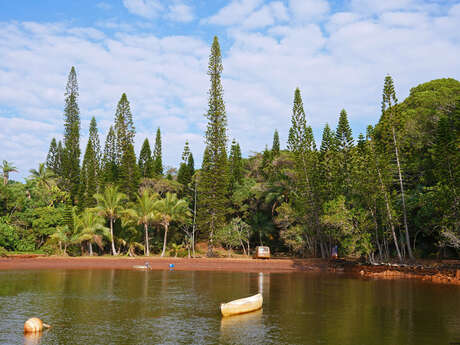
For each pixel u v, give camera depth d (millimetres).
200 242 62719
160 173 73938
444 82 51531
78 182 67688
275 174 60344
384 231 41656
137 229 54375
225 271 37562
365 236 39406
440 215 36438
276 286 24906
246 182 63250
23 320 13648
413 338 11703
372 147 41625
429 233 39312
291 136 51625
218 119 54594
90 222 49000
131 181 61219
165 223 51312
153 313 15211
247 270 39312
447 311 16234
